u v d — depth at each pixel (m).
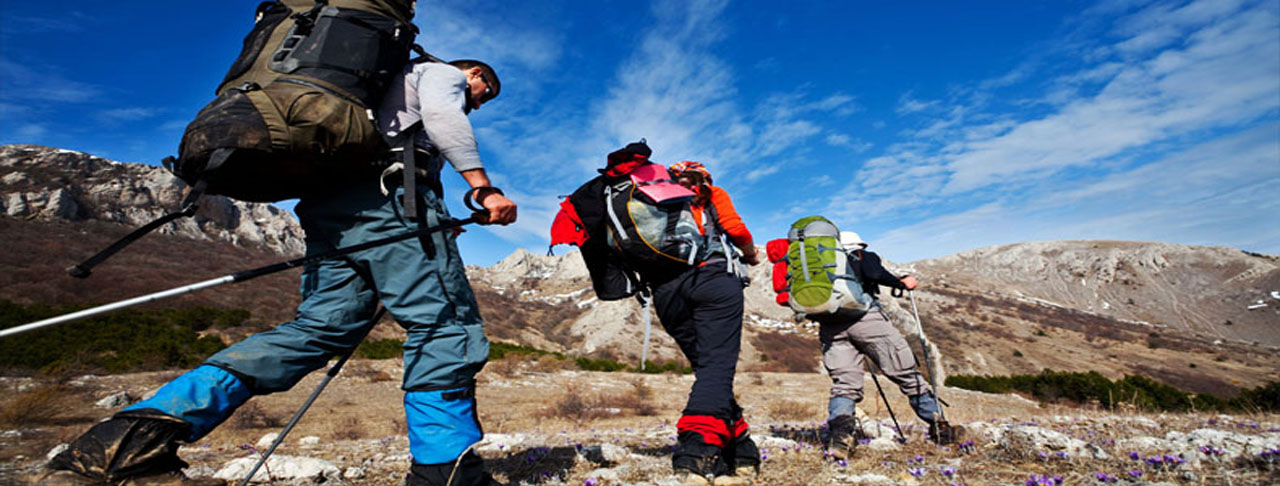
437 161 2.03
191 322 28.42
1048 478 2.42
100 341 16.17
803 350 84.06
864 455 3.31
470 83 2.35
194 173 1.59
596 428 7.93
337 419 9.05
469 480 1.86
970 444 3.37
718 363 2.44
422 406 1.84
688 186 2.53
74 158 90.94
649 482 2.62
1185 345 108.88
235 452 4.15
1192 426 4.47
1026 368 82.50
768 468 2.88
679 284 2.49
